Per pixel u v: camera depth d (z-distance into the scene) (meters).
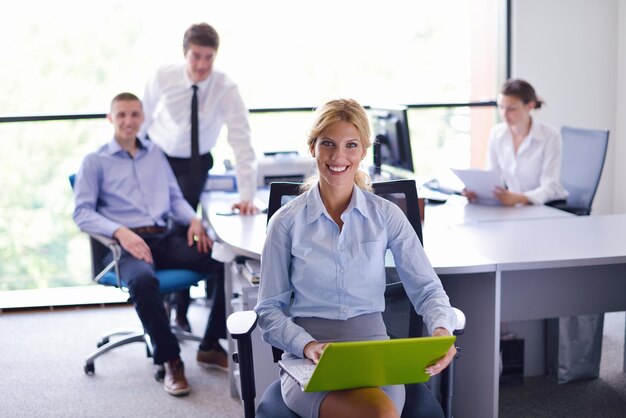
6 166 5.67
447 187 4.55
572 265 2.94
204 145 4.57
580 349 3.73
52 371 4.03
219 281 3.96
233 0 7.73
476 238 3.33
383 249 2.46
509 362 3.73
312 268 2.39
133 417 3.50
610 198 5.99
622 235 3.34
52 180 5.77
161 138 4.57
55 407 3.61
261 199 4.34
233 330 2.29
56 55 7.82
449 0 6.94
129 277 3.72
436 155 6.32
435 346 1.99
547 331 3.79
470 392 3.17
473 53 6.21
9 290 5.31
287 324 2.31
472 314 3.09
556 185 4.48
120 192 4.09
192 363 4.13
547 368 3.83
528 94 4.46
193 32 4.26
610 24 5.79
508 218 3.79
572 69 5.81
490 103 5.81
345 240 2.41
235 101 4.39
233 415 3.50
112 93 7.88
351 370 2.00
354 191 2.44
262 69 7.82
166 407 3.60
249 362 2.33
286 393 2.29
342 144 2.33
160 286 3.80
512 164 4.62
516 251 3.07
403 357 1.99
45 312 4.96
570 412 3.46
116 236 3.84
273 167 4.67
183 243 4.03
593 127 5.89
